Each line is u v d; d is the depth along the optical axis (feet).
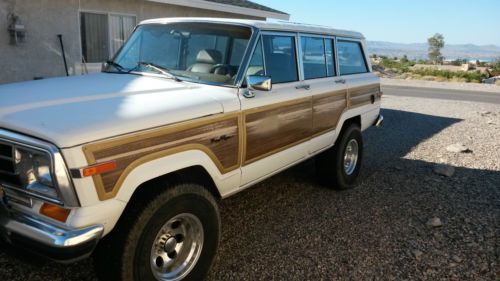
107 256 9.05
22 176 8.44
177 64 13.32
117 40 35.19
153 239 9.42
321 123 16.17
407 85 87.71
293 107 14.20
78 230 8.07
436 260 13.07
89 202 8.13
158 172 9.38
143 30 14.79
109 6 33.83
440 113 45.65
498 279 12.14
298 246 13.58
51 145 7.81
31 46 29.66
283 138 13.94
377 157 25.34
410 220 15.99
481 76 121.19
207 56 12.84
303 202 17.34
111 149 8.41
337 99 17.11
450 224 15.72
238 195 17.81
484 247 13.98
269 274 11.93
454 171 22.68
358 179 20.81
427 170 22.84
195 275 10.77
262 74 13.24
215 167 11.09
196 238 10.71
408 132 33.78
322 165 18.28
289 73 14.67
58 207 8.20
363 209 16.88
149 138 9.15
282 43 14.37
